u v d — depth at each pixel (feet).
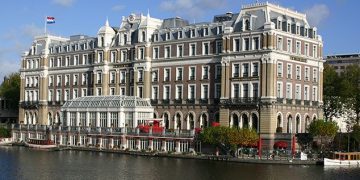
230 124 404.98
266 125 382.22
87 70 522.06
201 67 431.84
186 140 392.06
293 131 400.88
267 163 337.31
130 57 485.15
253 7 406.00
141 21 478.18
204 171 305.53
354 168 327.26
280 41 393.70
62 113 495.82
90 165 336.08
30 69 578.25
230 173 297.74
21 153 417.49
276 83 387.75
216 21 453.99
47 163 347.36
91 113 468.75
